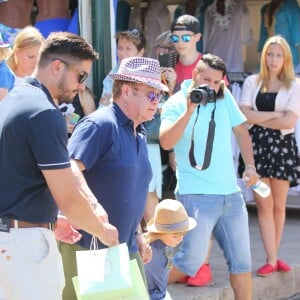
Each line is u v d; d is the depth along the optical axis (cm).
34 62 616
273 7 1016
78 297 415
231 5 1016
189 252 604
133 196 457
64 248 461
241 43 1021
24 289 397
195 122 607
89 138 440
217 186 602
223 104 620
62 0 803
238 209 607
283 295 755
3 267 397
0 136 389
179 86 757
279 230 749
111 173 446
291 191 1005
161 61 716
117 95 462
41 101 385
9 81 588
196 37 762
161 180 717
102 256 418
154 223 538
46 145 379
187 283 680
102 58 746
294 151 749
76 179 413
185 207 607
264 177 740
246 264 608
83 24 748
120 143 448
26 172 390
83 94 695
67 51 395
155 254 537
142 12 1009
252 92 757
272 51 738
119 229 452
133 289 419
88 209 396
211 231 610
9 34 759
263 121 737
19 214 394
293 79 744
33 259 397
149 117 465
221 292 676
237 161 898
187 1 1027
